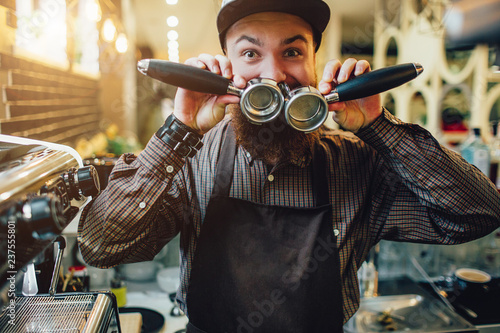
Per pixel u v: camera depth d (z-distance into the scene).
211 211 1.01
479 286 1.75
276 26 0.94
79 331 0.71
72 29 2.61
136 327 1.24
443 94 2.83
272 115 0.85
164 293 1.85
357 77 0.83
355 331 1.58
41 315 0.77
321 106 0.85
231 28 0.99
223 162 1.07
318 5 0.95
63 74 2.43
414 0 3.05
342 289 1.05
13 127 1.47
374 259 1.87
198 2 4.28
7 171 0.56
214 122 0.90
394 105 3.51
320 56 4.66
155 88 5.09
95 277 1.80
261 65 0.95
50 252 1.00
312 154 1.09
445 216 1.00
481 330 1.56
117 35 3.36
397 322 1.64
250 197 1.07
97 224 0.94
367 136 0.94
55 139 2.17
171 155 0.92
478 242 2.02
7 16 1.41
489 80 2.56
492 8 1.11
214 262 0.98
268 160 1.04
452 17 1.27
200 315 0.98
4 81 1.39
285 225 1.00
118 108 4.39
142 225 0.93
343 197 1.09
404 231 1.08
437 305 1.72
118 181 0.94
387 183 1.08
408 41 3.21
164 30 5.55
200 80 0.82
